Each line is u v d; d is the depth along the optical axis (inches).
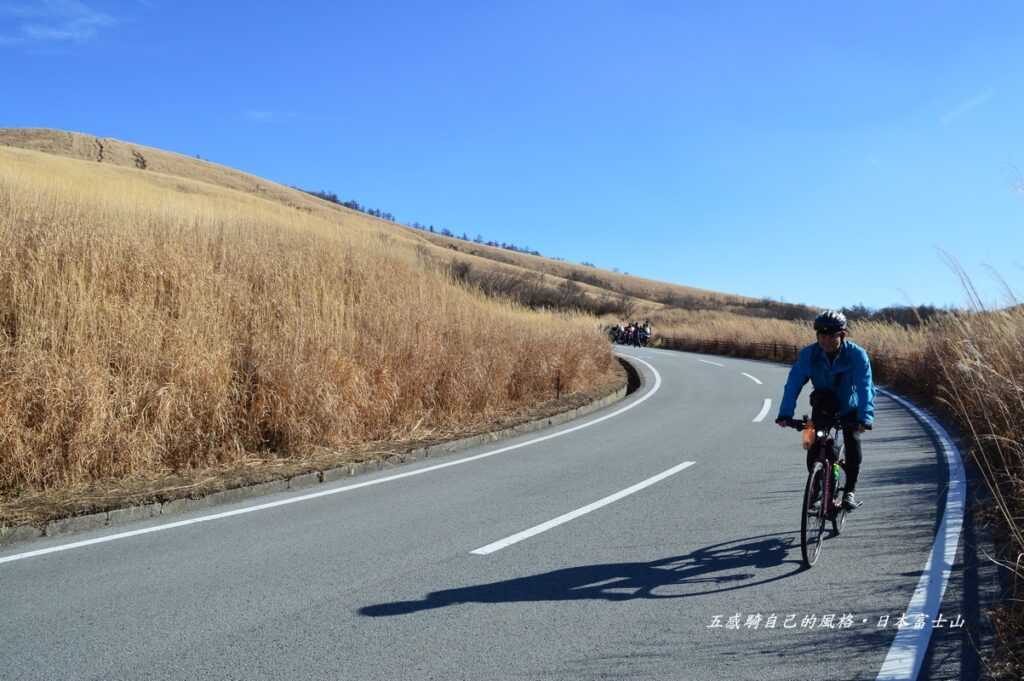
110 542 231.0
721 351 1523.1
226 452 342.3
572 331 779.4
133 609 172.4
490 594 182.4
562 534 237.0
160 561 210.2
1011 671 137.0
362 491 307.1
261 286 480.7
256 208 701.9
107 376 323.6
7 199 440.8
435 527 247.0
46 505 258.7
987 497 264.2
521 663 143.6
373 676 138.0
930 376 583.2
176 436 326.0
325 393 387.9
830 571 197.0
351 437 398.3
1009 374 277.4
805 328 1286.9
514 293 1173.7
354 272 584.4
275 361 380.2
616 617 167.3
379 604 175.6
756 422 515.2
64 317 340.5
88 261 396.5
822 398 217.5
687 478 325.1
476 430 453.7
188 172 4611.2
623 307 2578.7
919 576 190.2
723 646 151.3
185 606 174.2
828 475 209.2
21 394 290.5
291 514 267.3
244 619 166.2
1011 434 256.5
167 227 505.0
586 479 326.6
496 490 306.0
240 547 224.4
